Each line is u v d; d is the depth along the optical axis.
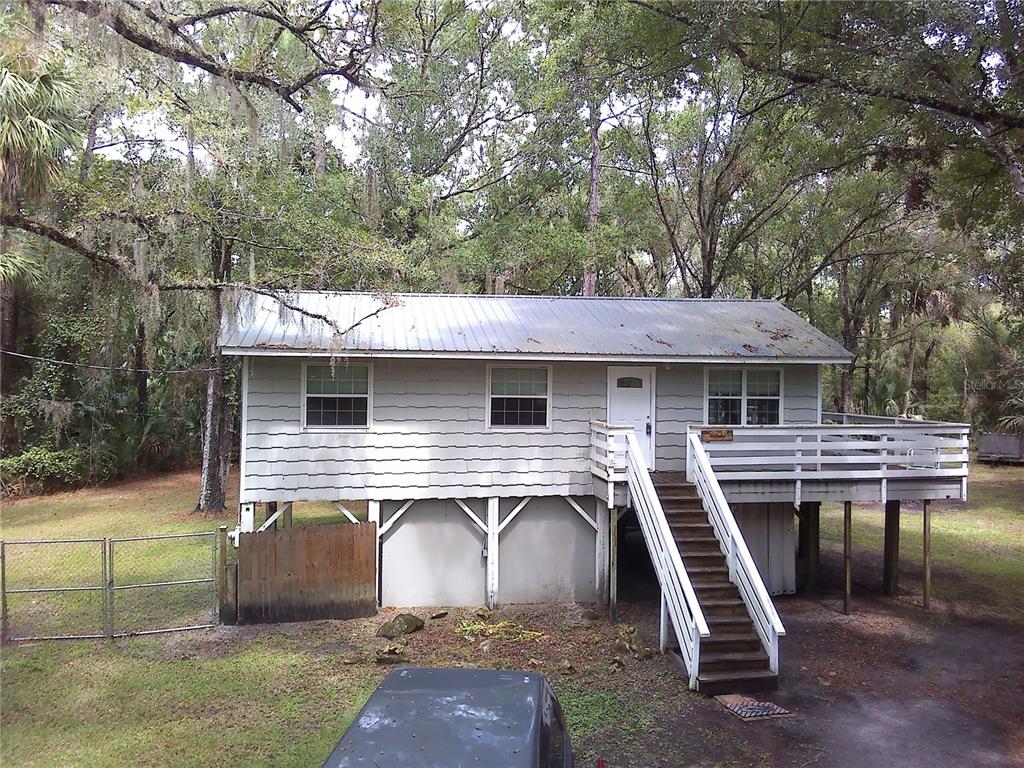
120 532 17.27
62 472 22.75
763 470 13.03
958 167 13.96
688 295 26.14
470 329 13.20
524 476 13.12
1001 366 32.34
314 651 10.27
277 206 14.85
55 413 21.61
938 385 37.09
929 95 11.61
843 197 23.39
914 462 12.66
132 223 10.94
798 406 14.10
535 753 4.08
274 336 12.08
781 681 9.64
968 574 15.61
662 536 10.27
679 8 11.86
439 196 27.12
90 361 22.69
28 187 9.45
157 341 21.47
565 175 28.03
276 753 7.30
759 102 17.23
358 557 11.91
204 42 12.37
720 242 26.33
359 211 21.44
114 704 8.39
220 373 19.97
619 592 13.93
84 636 10.55
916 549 18.00
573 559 13.49
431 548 13.05
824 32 11.48
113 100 10.36
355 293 14.60
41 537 16.70
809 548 14.33
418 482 12.76
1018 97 12.03
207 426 19.86
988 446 33.59
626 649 10.48
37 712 8.15
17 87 8.85
